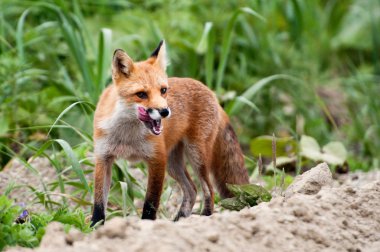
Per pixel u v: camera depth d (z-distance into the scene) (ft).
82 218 33.50
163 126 39.17
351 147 65.87
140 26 62.69
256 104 65.21
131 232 27.91
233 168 44.04
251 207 34.45
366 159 63.36
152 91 37.17
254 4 70.59
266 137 52.01
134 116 37.32
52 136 51.03
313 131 62.69
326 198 34.12
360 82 74.49
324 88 75.51
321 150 54.60
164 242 26.63
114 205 44.24
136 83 37.29
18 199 43.11
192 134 42.22
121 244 26.73
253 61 69.36
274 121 64.95
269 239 29.01
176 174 42.98
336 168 53.78
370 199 34.73
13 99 51.21
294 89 68.85
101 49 50.62
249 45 69.15
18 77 52.16
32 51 60.29
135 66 38.01
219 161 44.24
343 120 70.08
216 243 27.58
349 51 86.53
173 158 43.11
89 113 50.65
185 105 41.57
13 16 63.46
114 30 61.87
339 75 82.28
